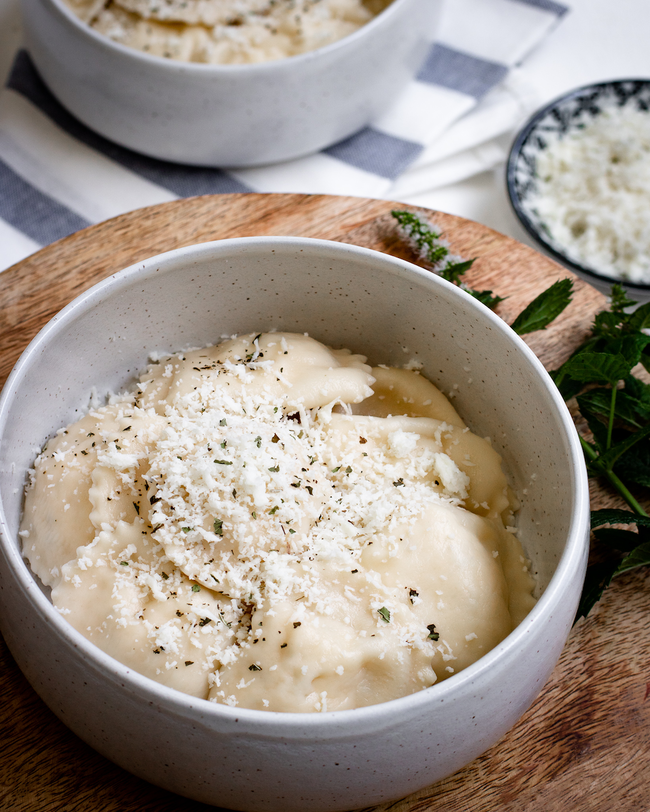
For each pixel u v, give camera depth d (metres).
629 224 0.57
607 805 0.39
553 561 0.39
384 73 0.55
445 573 0.39
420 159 0.60
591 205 0.58
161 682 0.37
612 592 0.42
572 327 0.47
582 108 0.60
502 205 0.60
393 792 0.36
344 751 0.34
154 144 0.56
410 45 0.55
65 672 0.35
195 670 0.38
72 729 0.38
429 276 0.41
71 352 0.41
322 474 0.41
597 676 0.41
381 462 0.41
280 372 0.42
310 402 0.42
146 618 0.38
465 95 0.61
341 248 0.41
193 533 0.39
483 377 0.42
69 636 0.34
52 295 0.47
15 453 0.40
